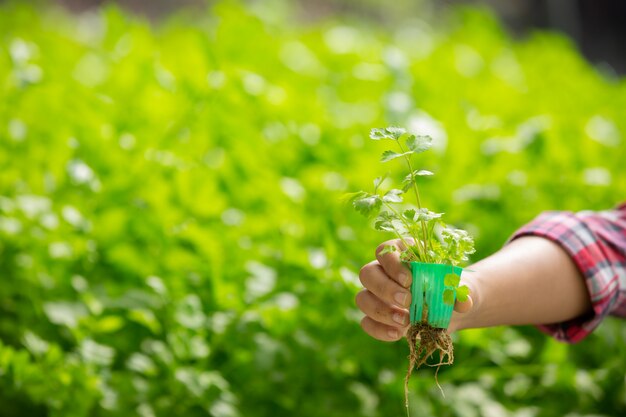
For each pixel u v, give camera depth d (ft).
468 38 18.42
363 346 8.76
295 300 8.64
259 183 10.09
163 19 40.34
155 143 10.99
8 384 8.43
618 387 9.26
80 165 9.95
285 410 8.71
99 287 8.89
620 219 6.93
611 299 6.49
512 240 6.70
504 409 8.86
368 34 18.89
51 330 9.04
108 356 8.48
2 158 10.62
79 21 32.22
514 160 10.88
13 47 12.83
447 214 9.93
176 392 8.42
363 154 10.61
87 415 8.22
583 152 11.75
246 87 11.42
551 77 16.25
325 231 8.84
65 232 9.34
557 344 9.23
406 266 5.37
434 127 10.98
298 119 11.90
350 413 8.63
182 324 8.51
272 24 17.40
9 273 9.17
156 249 9.30
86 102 11.78
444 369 9.30
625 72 38.75
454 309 5.43
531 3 40.75
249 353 8.66
